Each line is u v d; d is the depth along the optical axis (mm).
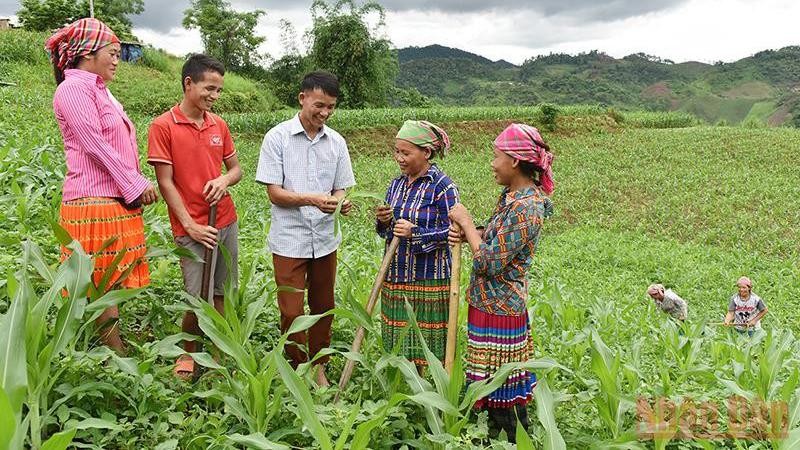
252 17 44594
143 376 3156
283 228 3984
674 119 40344
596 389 4234
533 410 4004
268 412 3113
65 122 3410
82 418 2982
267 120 24641
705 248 15695
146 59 32594
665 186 21719
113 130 3521
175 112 3807
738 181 22094
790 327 9961
